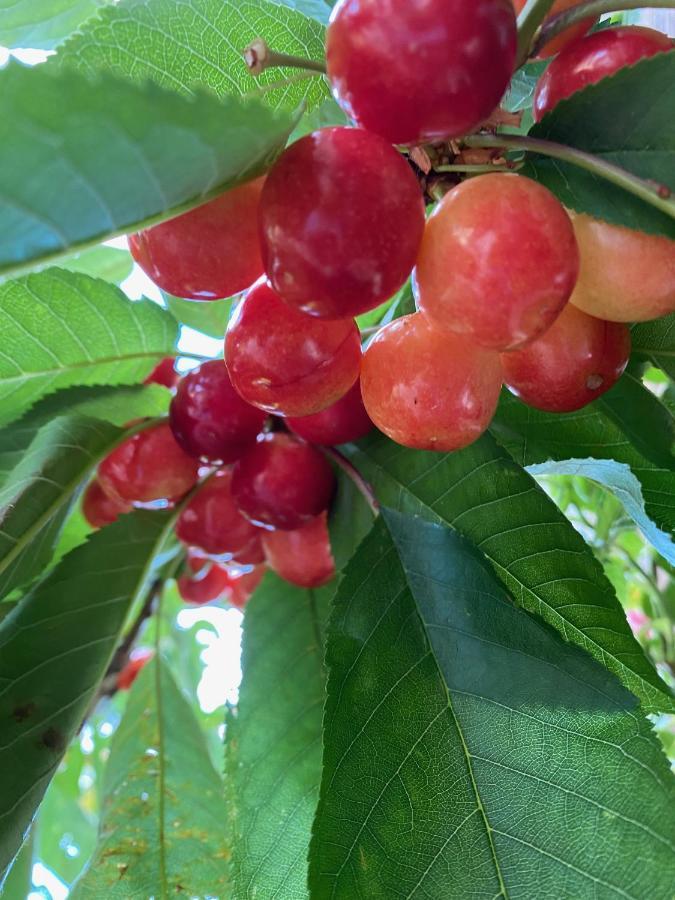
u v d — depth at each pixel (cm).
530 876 10
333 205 8
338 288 9
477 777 11
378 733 11
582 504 25
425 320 11
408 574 12
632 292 10
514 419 14
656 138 10
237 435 15
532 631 11
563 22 11
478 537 13
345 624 12
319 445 15
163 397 16
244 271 10
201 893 17
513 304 9
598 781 10
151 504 16
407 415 11
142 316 16
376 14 9
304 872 14
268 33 13
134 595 16
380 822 10
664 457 13
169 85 13
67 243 8
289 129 9
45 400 15
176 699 21
